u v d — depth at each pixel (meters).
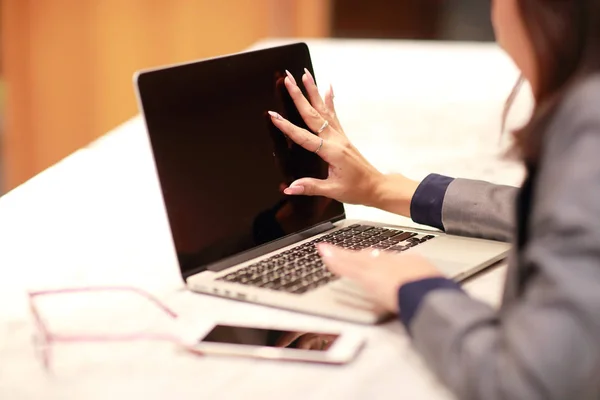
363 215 1.43
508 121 2.13
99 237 1.32
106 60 4.43
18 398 0.83
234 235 1.16
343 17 4.98
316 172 1.32
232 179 1.18
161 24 4.38
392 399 0.82
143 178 1.65
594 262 0.72
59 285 1.13
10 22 4.39
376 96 2.38
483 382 0.76
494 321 0.81
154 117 1.09
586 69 0.80
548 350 0.71
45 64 4.45
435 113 2.20
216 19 4.38
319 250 1.00
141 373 0.87
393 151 1.87
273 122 1.25
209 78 1.17
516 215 0.87
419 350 0.85
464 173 1.70
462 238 1.26
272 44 3.01
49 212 1.45
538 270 0.75
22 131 4.58
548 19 0.81
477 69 2.70
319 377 0.86
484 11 4.88
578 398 0.72
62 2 4.35
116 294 1.09
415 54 2.93
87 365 0.89
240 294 1.04
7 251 1.26
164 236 1.33
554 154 0.77
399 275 0.91
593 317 0.71
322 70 2.70
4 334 0.98
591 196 0.73
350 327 0.97
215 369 0.88
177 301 1.06
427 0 4.96
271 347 0.91
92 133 4.55
